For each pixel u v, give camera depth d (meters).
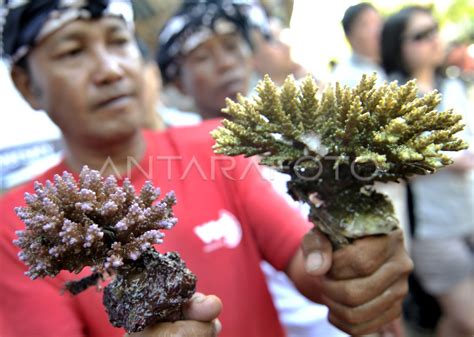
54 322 0.42
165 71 0.89
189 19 0.79
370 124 0.29
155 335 0.29
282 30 1.20
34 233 0.27
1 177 0.79
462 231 0.97
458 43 1.58
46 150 0.84
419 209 0.99
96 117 0.46
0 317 0.44
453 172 0.94
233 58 0.80
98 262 0.28
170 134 0.54
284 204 0.50
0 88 0.82
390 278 0.34
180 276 0.28
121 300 0.29
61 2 0.44
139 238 0.27
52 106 0.47
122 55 0.48
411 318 1.12
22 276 0.44
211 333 0.31
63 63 0.45
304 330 0.70
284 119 0.30
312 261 0.34
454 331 1.01
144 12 1.45
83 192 0.27
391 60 1.03
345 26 1.17
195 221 0.48
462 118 0.28
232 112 0.31
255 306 0.48
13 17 0.45
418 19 1.00
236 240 0.49
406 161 0.29
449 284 0.99
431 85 1.04
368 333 0.36
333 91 0.31
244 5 0.82
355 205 0.34
